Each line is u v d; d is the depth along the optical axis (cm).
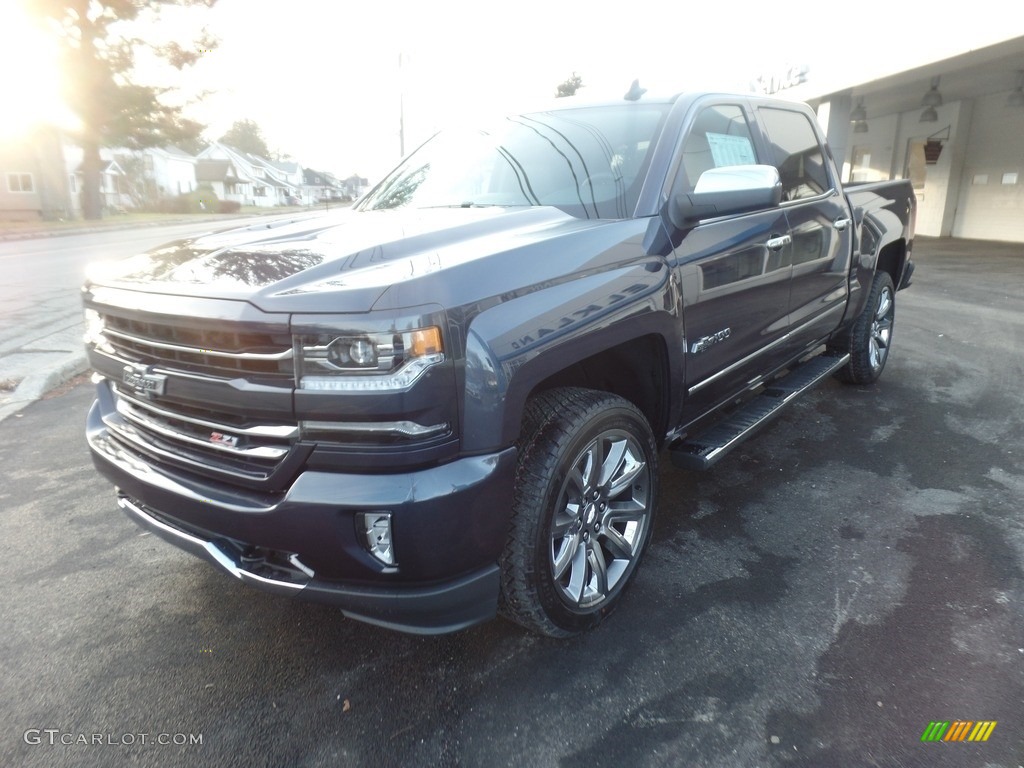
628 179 285
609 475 252
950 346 652
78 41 3014
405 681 234
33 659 247
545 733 210
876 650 241
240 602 280
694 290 277
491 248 220
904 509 340
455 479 193
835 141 1405
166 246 269
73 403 539
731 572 290
